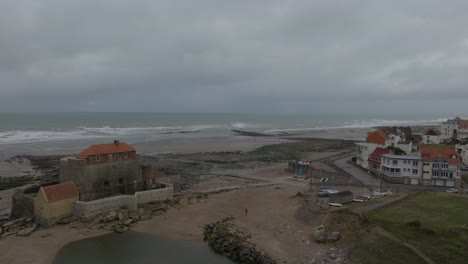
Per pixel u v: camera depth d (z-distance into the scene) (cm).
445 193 6606
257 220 5812
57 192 5581
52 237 5112
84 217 5603
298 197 7044
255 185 8331
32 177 9112
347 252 4538
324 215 5722
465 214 5316
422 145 9231
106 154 6356
